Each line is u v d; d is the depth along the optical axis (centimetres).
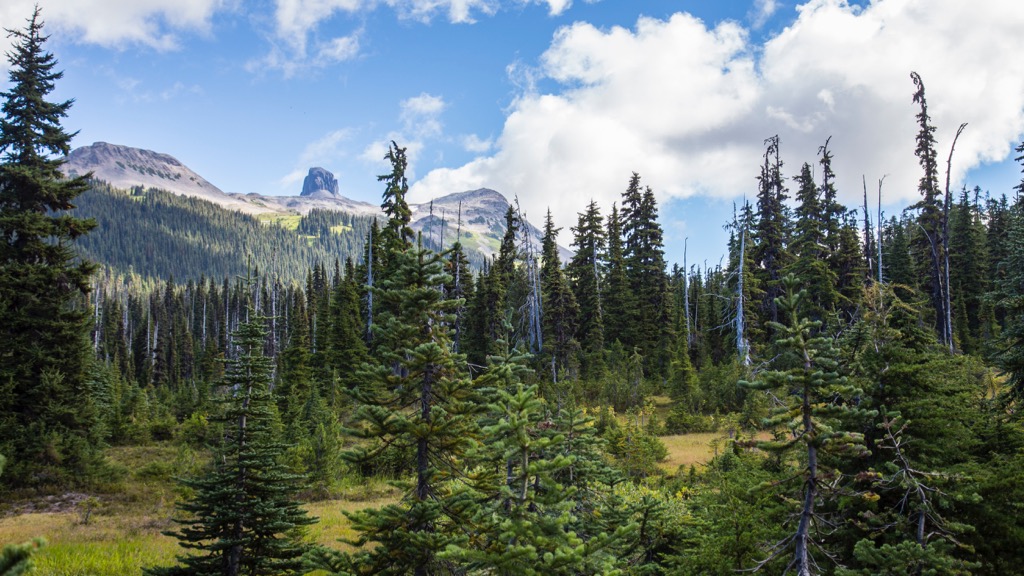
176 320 10231
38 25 2670
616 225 6125
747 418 3183
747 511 1030
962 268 5384
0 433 2245
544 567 755
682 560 1077
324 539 1814
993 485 909
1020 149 2841
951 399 1022
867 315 1166
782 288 4559
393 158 4141
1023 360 1548
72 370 2533
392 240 4075
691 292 7144
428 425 964
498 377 1045
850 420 900
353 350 4500
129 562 1501
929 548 848
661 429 3653
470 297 5066
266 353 7050
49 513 2019
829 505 1015
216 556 1171
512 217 6134
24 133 2584
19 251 2530
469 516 932
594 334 5209
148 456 3027
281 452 1262
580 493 1270
